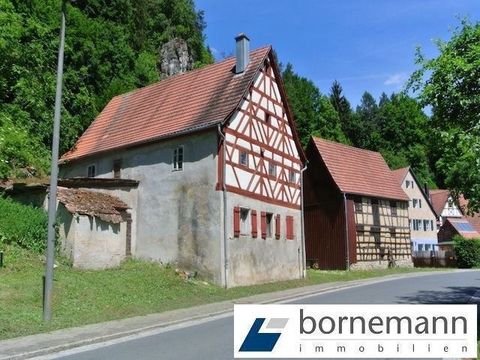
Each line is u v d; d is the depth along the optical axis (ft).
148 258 80.02
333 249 129.29
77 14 143.43
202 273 73.97
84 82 143.13
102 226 72.79
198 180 76.43
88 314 47.75
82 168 97.09
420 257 165.99
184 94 90.33
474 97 38.01
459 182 38.42
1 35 89.40
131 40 189.98
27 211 69.10
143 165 83.92
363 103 341.82
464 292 69.82
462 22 40.93
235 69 86.43
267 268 84.74
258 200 83.71
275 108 91.97
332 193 131.34
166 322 46.62
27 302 48.06
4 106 96.17
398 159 248.93
